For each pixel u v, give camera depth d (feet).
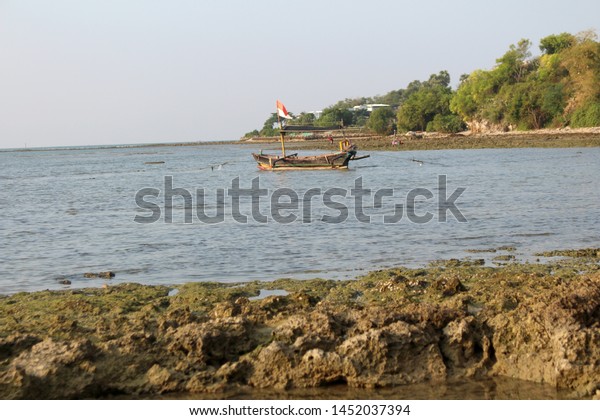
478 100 494.18
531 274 56.85
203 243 83.15
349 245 79.56
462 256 71.46
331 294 54.19
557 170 184.65
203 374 37.60
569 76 434.71
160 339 39.99
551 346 37.96
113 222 105.60
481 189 141.38
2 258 76.33
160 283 62.39
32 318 48.37
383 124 578.25
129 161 377.50
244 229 93.81
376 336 38.09
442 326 41.06
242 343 40.47
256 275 64.90
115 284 61.26
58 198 154.30
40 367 36.24
